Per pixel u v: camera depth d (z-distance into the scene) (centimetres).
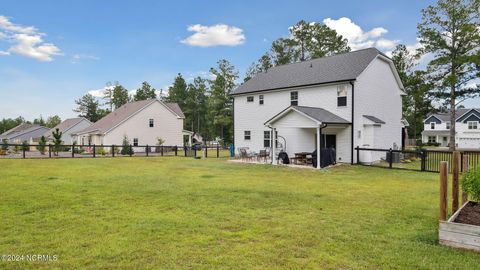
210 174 1311
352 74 1758
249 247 448
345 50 3894
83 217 607
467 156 1281
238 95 2392
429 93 2514
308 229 534
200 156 2442
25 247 448
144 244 459
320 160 1587
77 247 447
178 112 3853
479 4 2167
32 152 2991
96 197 803
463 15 2228
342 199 791
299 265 388
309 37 3984
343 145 1769
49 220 586
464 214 527
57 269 378
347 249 440
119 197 804
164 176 1238
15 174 1283
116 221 579
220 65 4331
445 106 2600
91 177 1199
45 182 1059
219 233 511
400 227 547
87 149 3141
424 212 655
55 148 2473
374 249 439
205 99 6012
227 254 423
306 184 1040
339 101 1789
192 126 6094
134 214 631
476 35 2192
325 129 1852
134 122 3338
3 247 448
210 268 379
